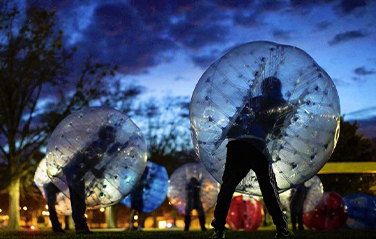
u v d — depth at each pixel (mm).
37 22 20375
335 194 10641
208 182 10625
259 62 3967
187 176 10703
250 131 3742
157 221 44469
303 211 9562
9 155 20359
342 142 33375
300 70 3941
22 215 39688
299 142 3916
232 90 3918
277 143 3824
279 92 3840
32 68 20484
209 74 4145
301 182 4133
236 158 3711
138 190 11422
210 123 3998
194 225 28859
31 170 20953
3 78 19875
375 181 32312
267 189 3691
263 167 3684
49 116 20797
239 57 4055
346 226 11219
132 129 6426
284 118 3812
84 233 6273
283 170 3994
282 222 3811
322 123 3949
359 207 11078
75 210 6227
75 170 6098
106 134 6168
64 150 6121
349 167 15148
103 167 6137
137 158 6387
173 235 5359
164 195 11688
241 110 3809
